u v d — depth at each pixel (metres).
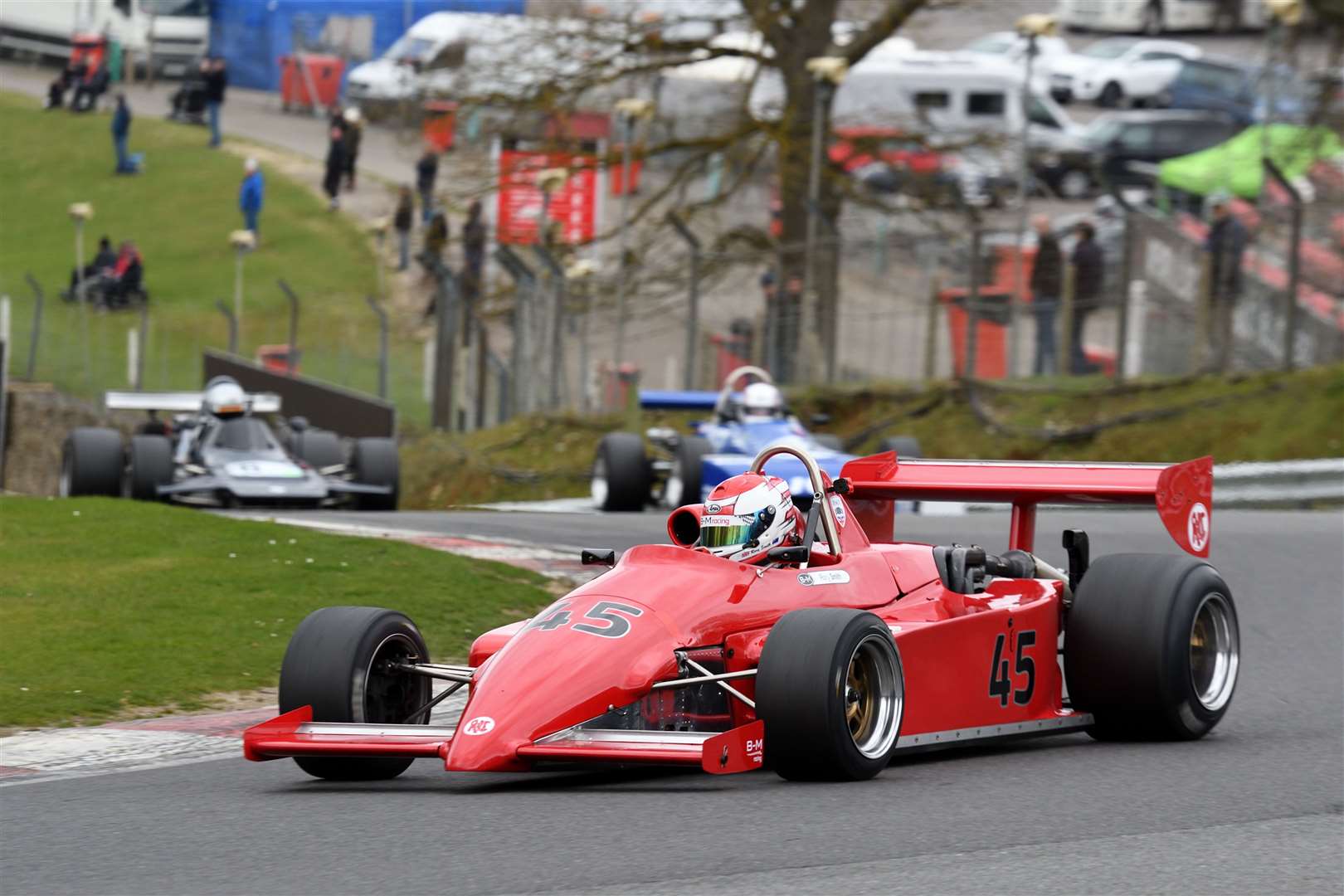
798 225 111.44
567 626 25.81
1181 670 30.30
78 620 42.12
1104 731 31.39
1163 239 92.94
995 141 115.44
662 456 99.44
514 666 25.00
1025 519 34.16
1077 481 32.38
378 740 24.64
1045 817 23.70
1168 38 194.00
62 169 190.50
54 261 162.12
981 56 163.50
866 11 114.25
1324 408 85.06
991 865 20.89
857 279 104.12
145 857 21.77
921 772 27.27
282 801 25.38
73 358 130.00
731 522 28.70
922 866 20.80
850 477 33.53
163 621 42.38
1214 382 90.44
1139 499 31.69
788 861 20.97
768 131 111.62
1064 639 31.27
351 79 192.25
